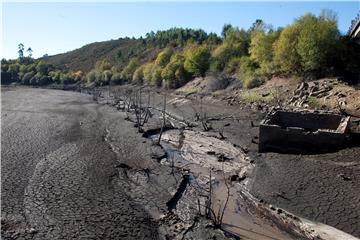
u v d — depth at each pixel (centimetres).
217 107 5238
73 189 2359
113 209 2106
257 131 3750
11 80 14775
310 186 2316
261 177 2548
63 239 1769
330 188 2258
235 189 2470
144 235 1847
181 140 3722
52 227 1877
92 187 2408
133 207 2148
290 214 2034
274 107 4200
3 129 4028
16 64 15988
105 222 1955
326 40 4938
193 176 2728
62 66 18075
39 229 1848
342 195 2162
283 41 5359
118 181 2547
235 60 7131
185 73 8188
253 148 3219
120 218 2005
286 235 1895
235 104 5228
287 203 2155
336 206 2059
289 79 5381
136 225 1939
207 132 3944
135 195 2327
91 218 1991
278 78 5609
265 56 5975
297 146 2958
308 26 5119
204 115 4778
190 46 10612
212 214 2098
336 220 1933
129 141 3622
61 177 2556
